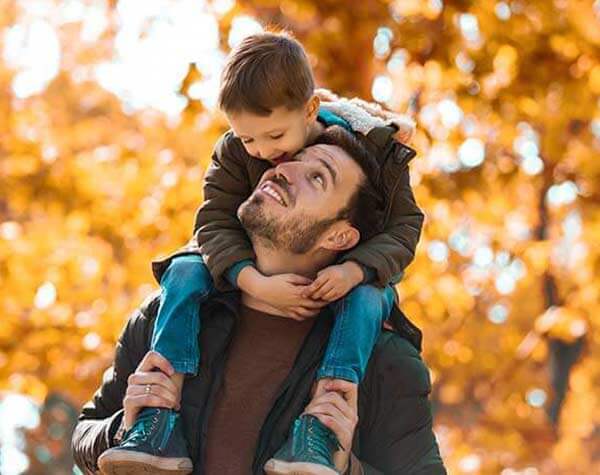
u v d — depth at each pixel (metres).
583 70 11.26
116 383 4.64
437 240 12.39
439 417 17.02
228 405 4.35
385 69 11.27
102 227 12.22
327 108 4.50
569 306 13.23
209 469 4.29
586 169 12.28
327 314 4.43
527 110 11.46
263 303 4.43
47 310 12.28
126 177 12.35
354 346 4.28
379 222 4.43
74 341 12.12
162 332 4.34
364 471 4.41
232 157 4.48
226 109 4.25
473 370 14.70
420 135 11.24
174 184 12.04
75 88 13.85
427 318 12.51
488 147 11.98
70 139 13.07
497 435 16.20
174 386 4.30
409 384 4.49
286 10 11.05
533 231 14.60
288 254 4.34
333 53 10.86
